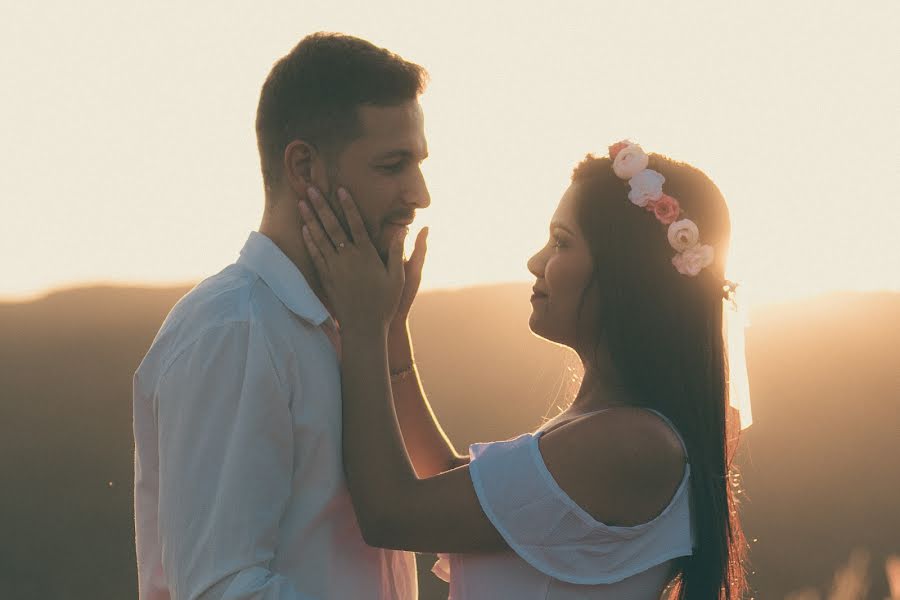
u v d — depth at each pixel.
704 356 2.87
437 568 3.15
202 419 2.58
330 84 2.81
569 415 2.93
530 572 2.76
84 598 9.90
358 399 2.77
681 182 2.92
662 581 2.85
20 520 12.36
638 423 2.74
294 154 2.83
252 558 2.54
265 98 2.91
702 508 2.82
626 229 2.84
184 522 2.56
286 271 2.77
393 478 2.73
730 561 2.95
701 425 2.86
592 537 2.70
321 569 2.75
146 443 2.79
